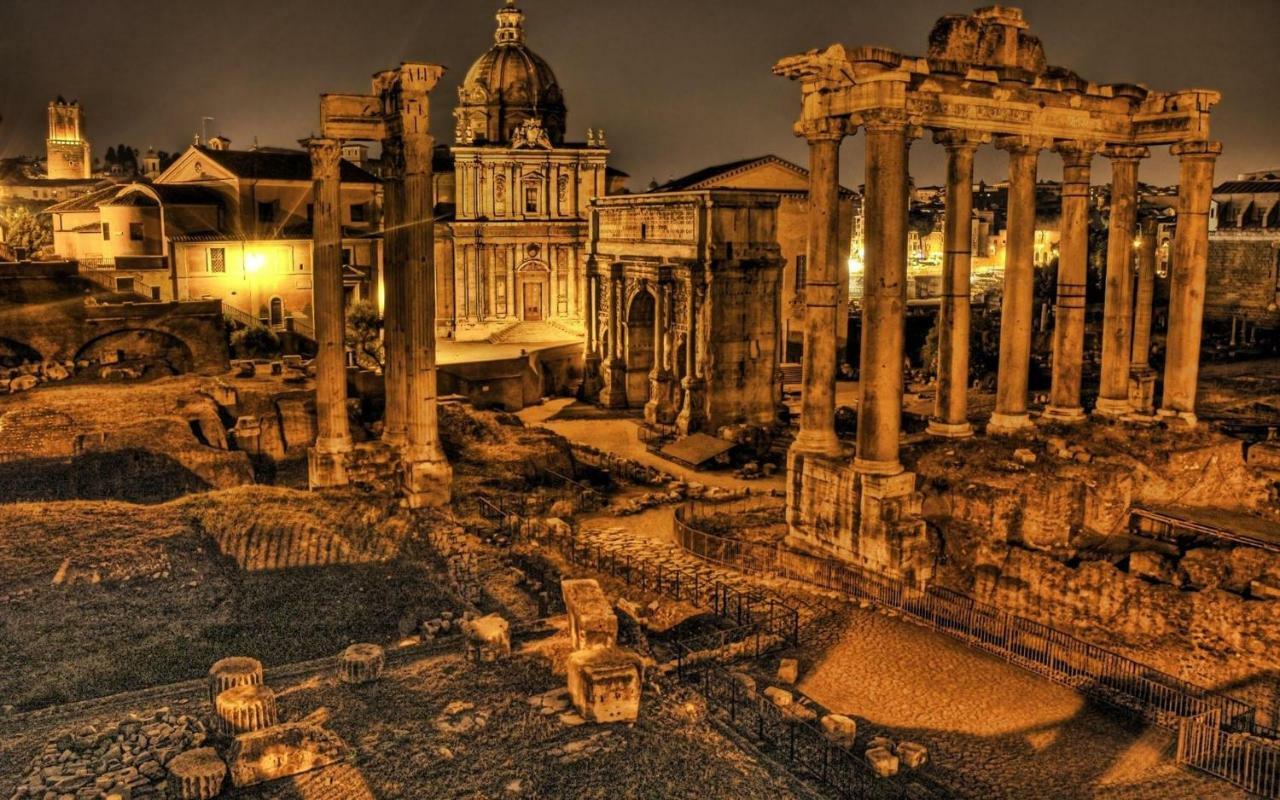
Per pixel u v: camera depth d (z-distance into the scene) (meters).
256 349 82.88
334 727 25.28
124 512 37.03
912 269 155.50
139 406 55.75
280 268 95.75
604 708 26.14
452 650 29.94
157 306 69.56
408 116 40.78
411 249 41.53
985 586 37.75
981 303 126.75
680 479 64.69
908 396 90.25
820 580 40.41
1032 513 39.28
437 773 23.48
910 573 38.31
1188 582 35.16
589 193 109.25
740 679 31.28
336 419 43.16
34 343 66.00
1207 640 32.78
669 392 80.69
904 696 31.78
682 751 25.34
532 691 27.48
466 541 38.97
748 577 41.34
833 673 33.12
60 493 47.91
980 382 88.06
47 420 52.47
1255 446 46.41
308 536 36.88
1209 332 106.44
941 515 40.03
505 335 104.25
